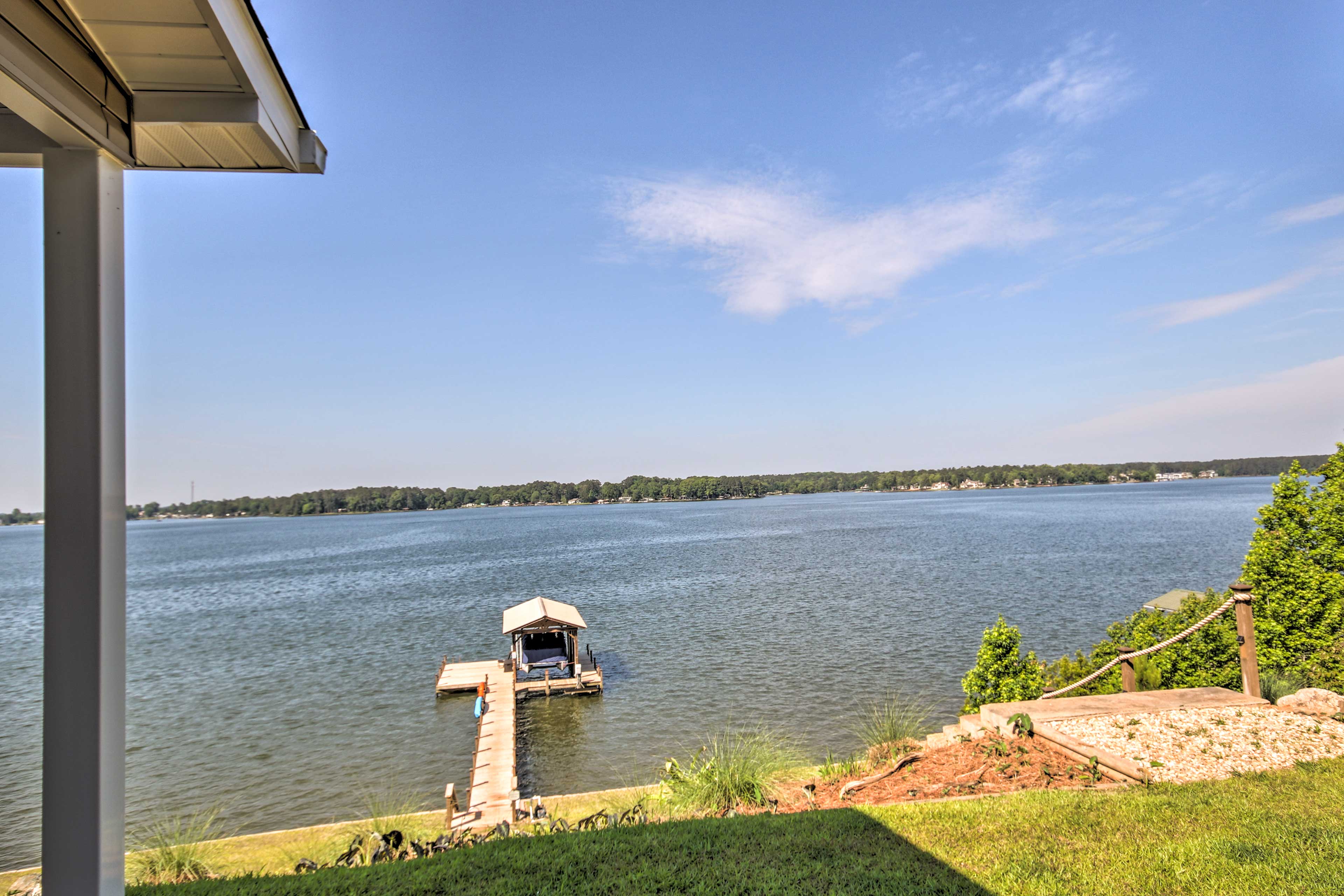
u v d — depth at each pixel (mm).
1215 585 46094
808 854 5758
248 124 3707
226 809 17641
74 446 3367
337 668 32188
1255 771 7258
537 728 23094
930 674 27375
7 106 3084
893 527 106562
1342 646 13039
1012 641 13773
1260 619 14180
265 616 47656
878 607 41625
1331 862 5203
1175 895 4883
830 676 27516
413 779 19391
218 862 8766
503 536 124125
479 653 34625
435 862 5973
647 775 18953
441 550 99312
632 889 5172
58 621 3324
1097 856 5492
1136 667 13648
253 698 27797
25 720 25953
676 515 187750
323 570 77562
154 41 3238
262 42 3676
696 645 33500
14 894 6949
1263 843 5562
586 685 26656
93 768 3324
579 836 6410
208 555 109125
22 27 2775
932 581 51500
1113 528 93000
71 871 3293
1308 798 6445
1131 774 7285
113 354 3537
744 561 69312
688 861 5664
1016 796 6922
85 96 3205
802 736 21125
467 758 20984
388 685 29109
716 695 25609
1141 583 47938
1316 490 14547
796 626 36875
